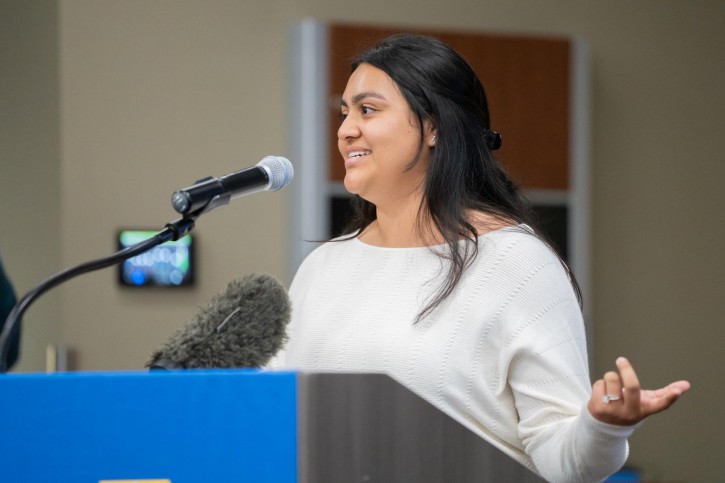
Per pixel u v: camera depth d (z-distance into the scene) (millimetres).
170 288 8258
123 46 8242
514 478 2129
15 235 8766
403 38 3619
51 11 8250
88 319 8125
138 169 8234
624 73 9352
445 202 3459
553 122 8727
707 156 9516
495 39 8633
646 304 9359
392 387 2064
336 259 3736
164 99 8297
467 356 3270
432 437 2084
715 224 9523
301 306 3689
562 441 2834
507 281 3297
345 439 2018
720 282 9523
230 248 8359
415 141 3502
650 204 9391
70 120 8133
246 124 8430
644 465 9312
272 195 8430
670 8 9469
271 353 2418
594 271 9242
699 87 9516
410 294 3443
